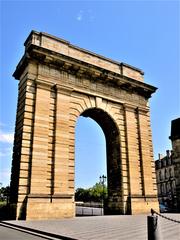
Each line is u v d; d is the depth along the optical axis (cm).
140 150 2812
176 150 3891
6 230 1442
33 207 1945
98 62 2819
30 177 2027
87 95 2611
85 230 1311
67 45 2616
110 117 2730
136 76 3103
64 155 2238
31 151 2105
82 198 10869
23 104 2264
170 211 3550
